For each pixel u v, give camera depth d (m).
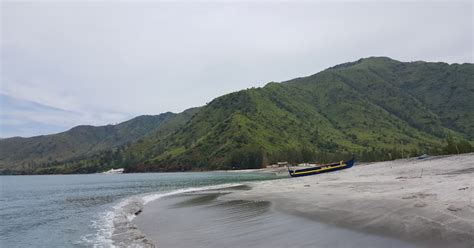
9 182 148.00
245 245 17.25
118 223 28.67
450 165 55.84
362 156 186.38
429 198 21.38
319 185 45.47
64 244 22.06
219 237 19.81
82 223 30.47
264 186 58.41
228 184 78.25
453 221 15.72
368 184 38.09
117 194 64.38
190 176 149.38
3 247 22.42
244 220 24.81
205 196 48.16
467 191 21.70
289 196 36.06
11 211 42.72
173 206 38.16
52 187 100.62
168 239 20.66
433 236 14.70
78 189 86.62
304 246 15.94
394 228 16.75
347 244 15.48
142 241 20.62
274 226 21.34
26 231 28.12
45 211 41.62
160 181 113.12
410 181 36.25
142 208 37.88
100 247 20.34
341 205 24.69
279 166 192.38
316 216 22.64
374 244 15.02
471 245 13.05
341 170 84.56
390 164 81.94
